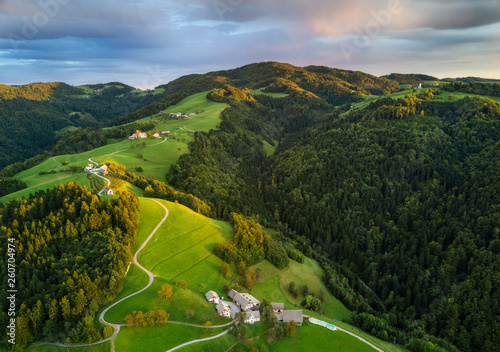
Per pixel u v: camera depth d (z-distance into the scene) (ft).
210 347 285.84
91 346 272.10
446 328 423.64
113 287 321.73
